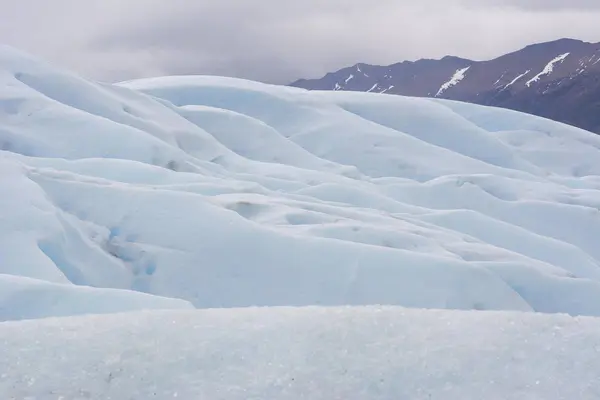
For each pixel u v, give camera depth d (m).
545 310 12.30
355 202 17.06
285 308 3.22
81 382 2.40
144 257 11.33
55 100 18.97
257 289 10.86
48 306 7.79
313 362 2.54
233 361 2.56
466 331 2.83
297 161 22.58
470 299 11.02
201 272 11.05
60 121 17.34
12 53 20.64
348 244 11.47
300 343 2.70
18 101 17.91
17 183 11.61
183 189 13.98
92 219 11.91
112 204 12.15
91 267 10.94
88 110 19.48
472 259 13.00
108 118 19.44
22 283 7.97
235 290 10.86
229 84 27.91
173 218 11.90
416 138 26.02
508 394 2.33
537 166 28.53
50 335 2.81
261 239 11.46
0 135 16.78
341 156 24.38
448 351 2.63
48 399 2.30
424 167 23.91
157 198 12.25
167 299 8.30
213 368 2.51
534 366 2.50
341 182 19.09
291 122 26.19
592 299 12.57
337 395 2.32
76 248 11.09
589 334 2.77
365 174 23.66
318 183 18.70
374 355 2.59
